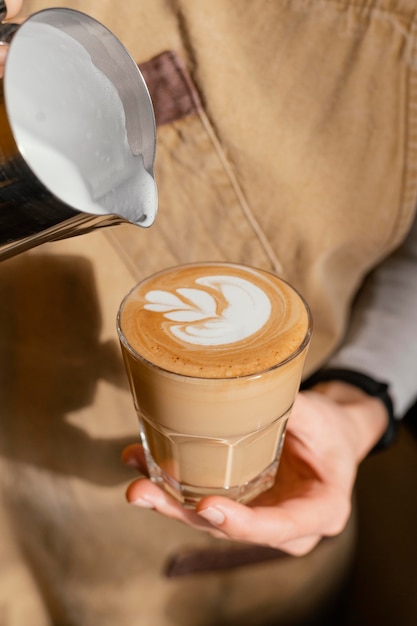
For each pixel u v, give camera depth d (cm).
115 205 42
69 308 74
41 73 40
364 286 101
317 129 73
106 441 85
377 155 76
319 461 68
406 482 119
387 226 82
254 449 60
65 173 38
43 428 83
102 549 93
